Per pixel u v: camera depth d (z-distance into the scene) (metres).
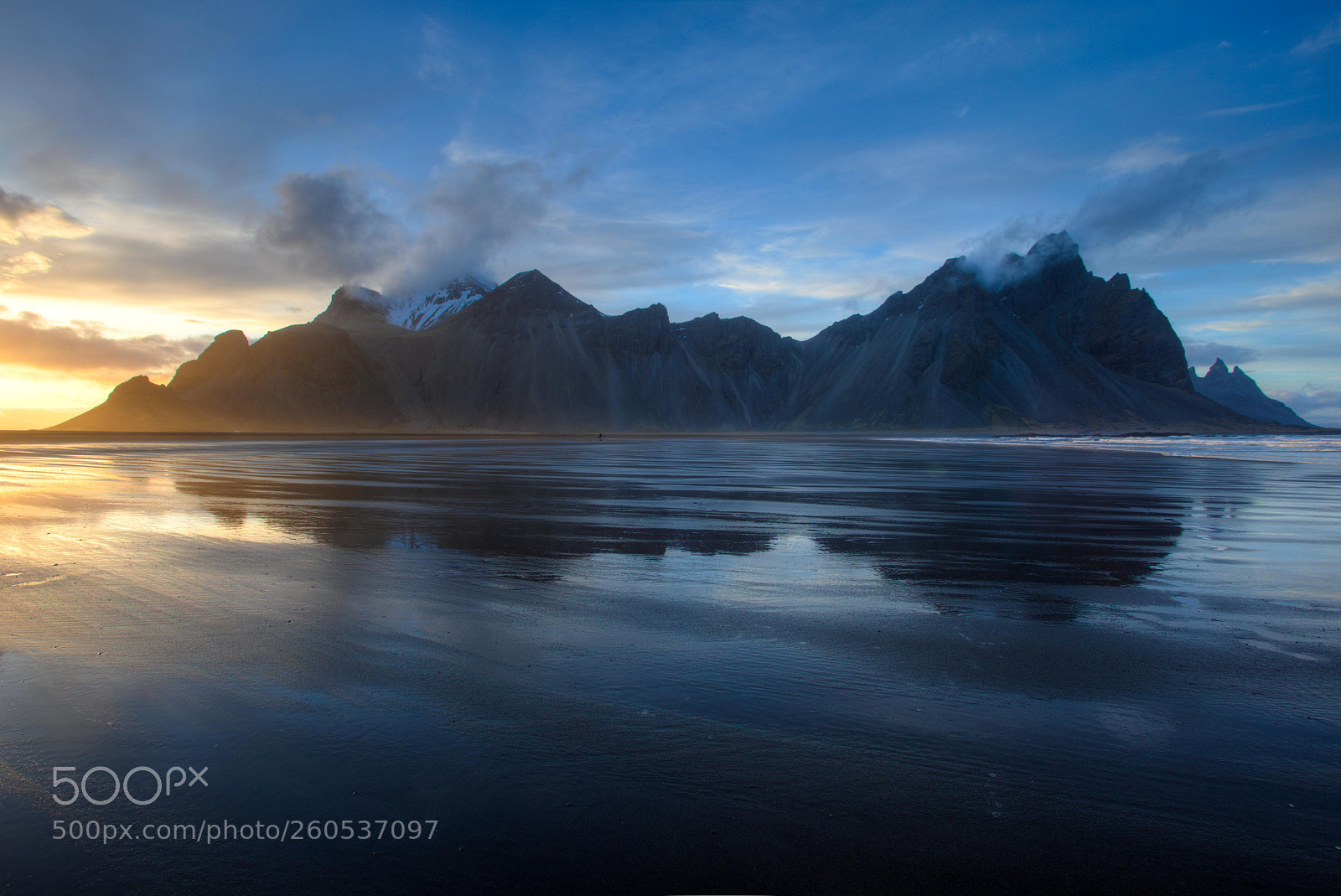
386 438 128.25
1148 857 3.73
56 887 3.52
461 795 4.29
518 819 4.04
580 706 5.58
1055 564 11.47
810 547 12.95
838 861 3.68
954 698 5.77
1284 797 4.30
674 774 4.53
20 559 11.40
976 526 15.80
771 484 27.41
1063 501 21.28
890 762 4.70
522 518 16.78
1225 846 3.83
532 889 3.46
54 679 6.10
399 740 4.98
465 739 5.00
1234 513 18.45
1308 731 5.21
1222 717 5.44
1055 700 5.75
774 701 5.70
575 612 8.36
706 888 3.46
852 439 124.31
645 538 13.90
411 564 11.15
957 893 3.44
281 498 21.00
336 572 10.53
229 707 5.53
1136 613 8.48
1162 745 4.95
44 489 23.75
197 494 22.16
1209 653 6.97
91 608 8.42
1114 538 14.23
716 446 82.19
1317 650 7.06
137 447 68.69
